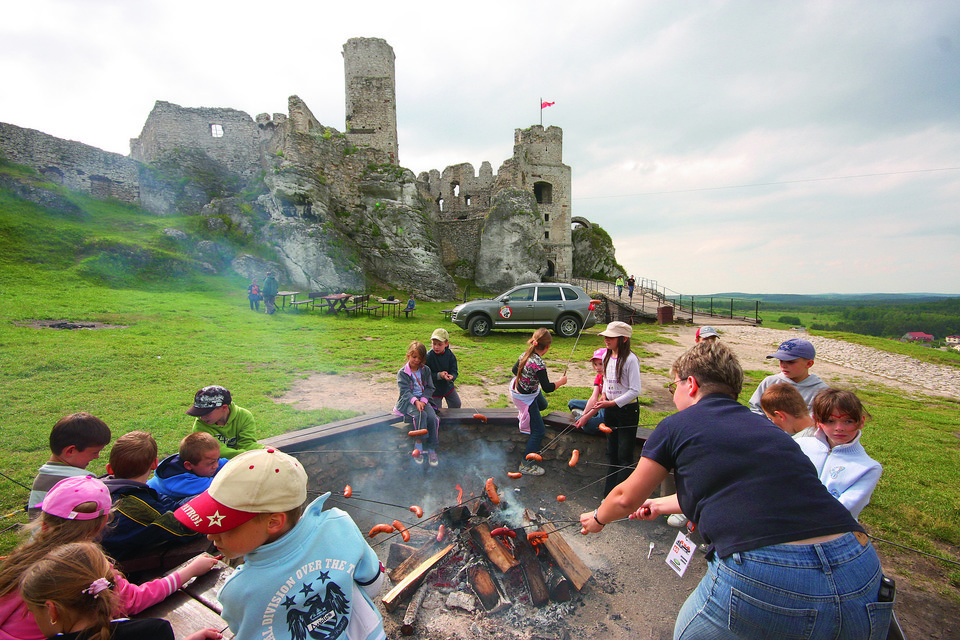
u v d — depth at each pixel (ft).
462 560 10.37
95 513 6.54
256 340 34.81
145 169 80.07
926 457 17.63
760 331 61.62
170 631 5.97
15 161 68.03
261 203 80.79
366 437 14.78
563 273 132.57
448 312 58.13
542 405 15.51
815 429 9.10
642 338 49.26
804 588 4.82
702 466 5.55
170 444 15.44
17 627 5.69
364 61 99.91
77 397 19.35
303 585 4.88
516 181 116.47
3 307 34.83
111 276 54.49
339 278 77.41
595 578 10.35
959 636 8.65
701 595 5.74
